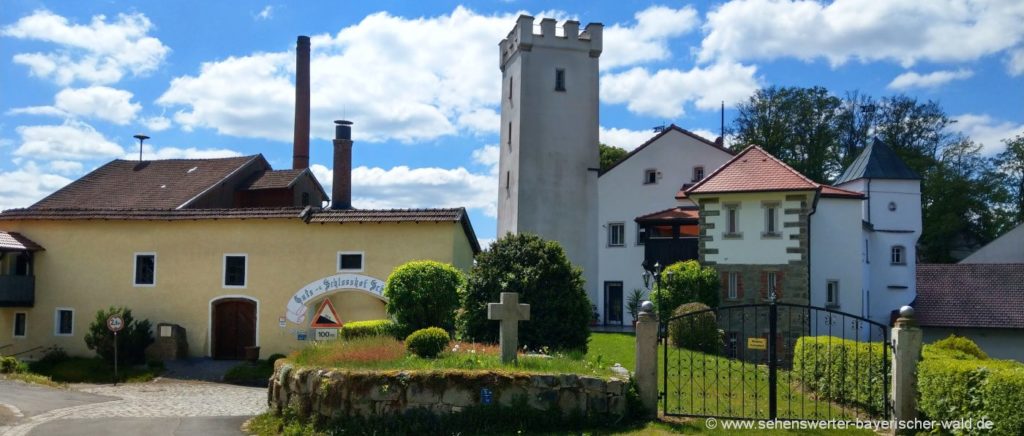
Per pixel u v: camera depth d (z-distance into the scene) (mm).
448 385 12891
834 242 34406
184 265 30375
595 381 13031
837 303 34156
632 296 40844
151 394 22984
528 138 44250
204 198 39125
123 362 29297
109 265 31094
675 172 42625
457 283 23266
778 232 32344
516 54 45625
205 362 29219
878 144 43844
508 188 46094
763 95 60562
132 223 31062
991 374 10922
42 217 31688
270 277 29422
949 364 11750
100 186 41656
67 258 31578
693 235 38750
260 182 42719
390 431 12789
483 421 12703
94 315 30969
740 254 32844
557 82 45094
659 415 13492
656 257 36094
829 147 59750
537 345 19906
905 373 12508
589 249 44188
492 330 20344
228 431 14984
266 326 29266
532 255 20828
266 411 16781
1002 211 58438
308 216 29234
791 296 31875
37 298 31625
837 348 16203
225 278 29922
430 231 28109
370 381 13117
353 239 28781
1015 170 59094
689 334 25594
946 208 55812
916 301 41344
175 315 30250
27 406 18891
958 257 57375
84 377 28047
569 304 20359
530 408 12789
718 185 33500
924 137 59250
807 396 16594
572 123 44938
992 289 40625
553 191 44125
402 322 22562
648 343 13336
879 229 41500
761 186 32625
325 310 20125
